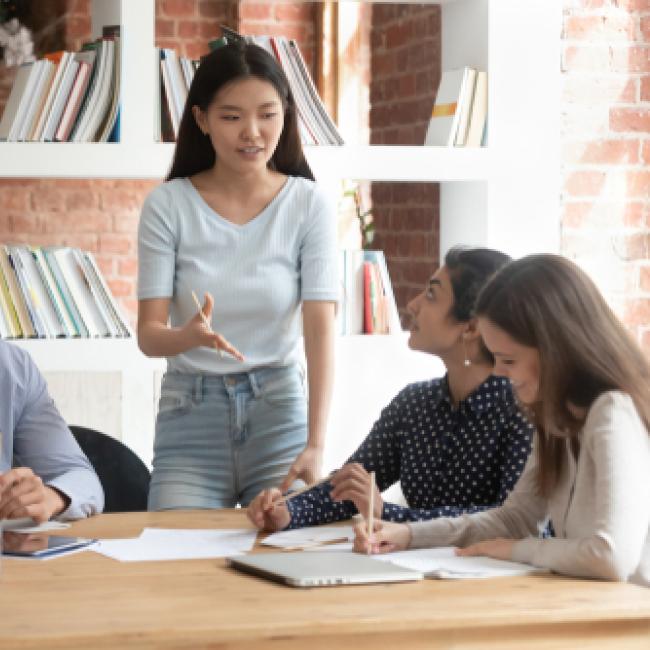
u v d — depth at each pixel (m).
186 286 3.69
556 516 2.81
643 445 2.62
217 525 3.10
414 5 6.59
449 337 3.21
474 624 2.24
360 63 7.40
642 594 2.41
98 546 2.81
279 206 3.71
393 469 3.44
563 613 2.28
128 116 4.80
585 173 5.61
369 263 5.18
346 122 7.40
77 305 4.83
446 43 5.52
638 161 5.68
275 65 3.68
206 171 3.79
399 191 6.76
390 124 6.96
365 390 5.12
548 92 5.27
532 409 2.76
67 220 7.82
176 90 4.88
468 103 5.21
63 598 2.33
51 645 2.07
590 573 2.53
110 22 4.99
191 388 3.66
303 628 2.16
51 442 3.35
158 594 2.36
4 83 7.47
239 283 3.67
